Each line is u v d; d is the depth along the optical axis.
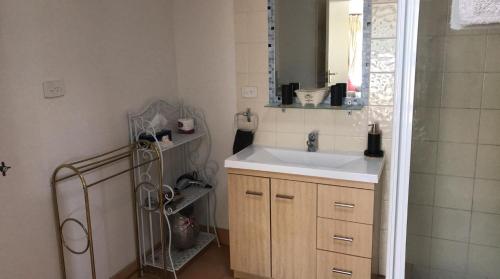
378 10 2.49
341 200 2.34
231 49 2.93
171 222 2.98
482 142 1.67
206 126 3.13
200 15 2.97
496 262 1.77
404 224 1.16
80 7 2.28
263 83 2.87
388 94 2.56
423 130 1.35
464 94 1.63
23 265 2.06
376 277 2.70
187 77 3.12
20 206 2.02
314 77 2.72
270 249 2.59
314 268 2.50
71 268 2.35
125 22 2.60
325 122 2.76
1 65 1.89
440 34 1.43
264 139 2.96
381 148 2.65
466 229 1.76
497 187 1.69
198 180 3.16
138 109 2.76
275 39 2.77
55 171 2.13
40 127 2.09
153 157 2.83
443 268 1.78
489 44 1.57
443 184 1.71
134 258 2.83
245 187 2.58
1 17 1.87
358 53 2.58
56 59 2.15
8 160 1.95
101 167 2.50
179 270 2.87
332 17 2.61
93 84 2.40
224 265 2.95
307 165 2.52
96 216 2.49
